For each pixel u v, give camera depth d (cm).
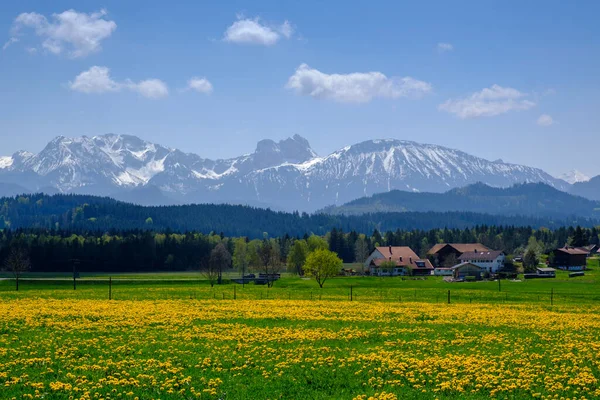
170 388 2912
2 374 3067
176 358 3641
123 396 2794
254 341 4359
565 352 4062
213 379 3077
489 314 6550
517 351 4031
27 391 2812
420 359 3725
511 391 2948
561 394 2920
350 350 4022
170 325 5172
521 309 7512
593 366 3588
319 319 5800
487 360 3644
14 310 6150
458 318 6106
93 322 5309
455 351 4041
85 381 3009
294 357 3725
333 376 3247
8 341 4156
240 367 3412
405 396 2873
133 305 7075
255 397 2819
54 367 3362
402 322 5672
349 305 7525
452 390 2964
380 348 4119
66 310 6259
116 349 3881
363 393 2914
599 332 5166
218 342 4281
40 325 5034
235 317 5841
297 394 2880
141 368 3344
